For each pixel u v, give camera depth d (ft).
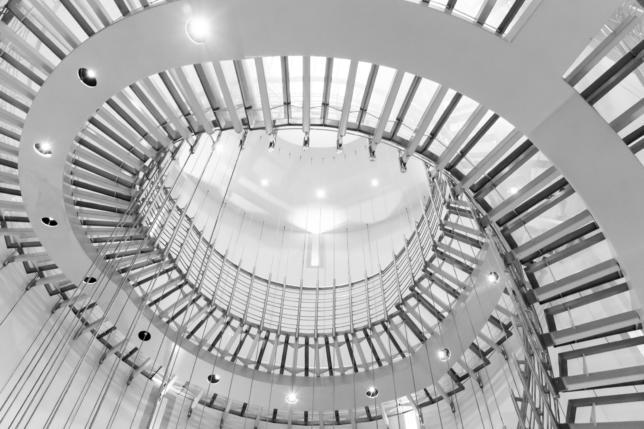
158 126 12.33
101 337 17.22
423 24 8.56
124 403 17.72
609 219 9.98
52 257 14.35
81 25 9.80
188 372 18.06
